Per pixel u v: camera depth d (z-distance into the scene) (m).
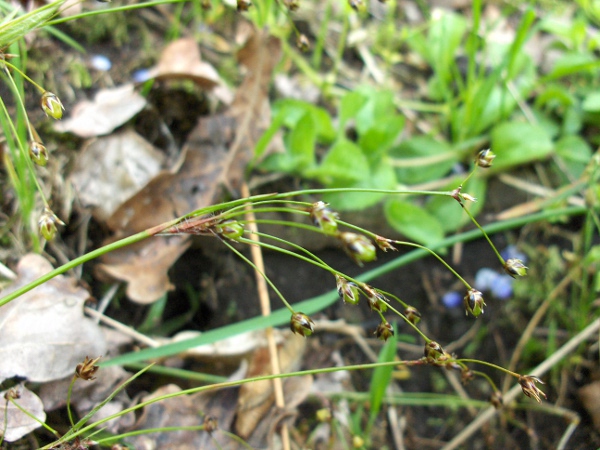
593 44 0.18
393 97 0.18
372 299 0.08
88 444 0.09
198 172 0.14
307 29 0.19
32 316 0.11
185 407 0.12
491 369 0.16
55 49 0.15
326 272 0.16
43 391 0.11
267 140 0.14
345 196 0.15
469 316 0.16
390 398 0.15
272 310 0.15
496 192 0.17
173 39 0.17
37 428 0.11
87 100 0.15
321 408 0.14
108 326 0.13
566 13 0.21
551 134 0.18
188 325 0.15
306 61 0.19
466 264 0.17
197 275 0.15
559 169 0.17
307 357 0.15
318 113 0.16
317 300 0.12
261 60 0.15
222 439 0.12
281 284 0.16
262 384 0.13
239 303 0.15
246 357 0.13
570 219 0.17
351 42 0.19
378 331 0.09
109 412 0.12
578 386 0.15
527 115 0.18
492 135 0.17
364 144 0.16
